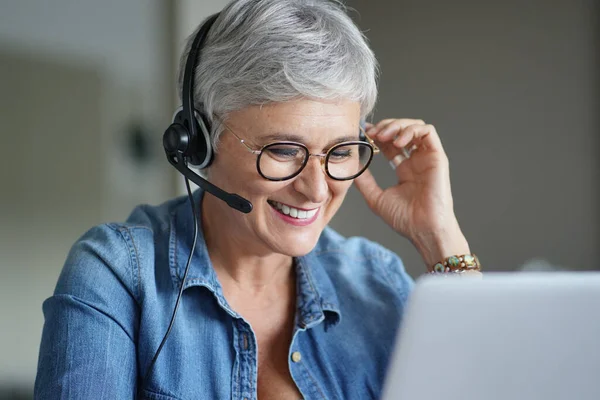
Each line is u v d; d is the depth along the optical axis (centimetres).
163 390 132
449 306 70
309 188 128
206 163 136
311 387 143
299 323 147
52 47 302
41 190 300
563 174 295
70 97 307
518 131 307
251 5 129
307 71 122
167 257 145
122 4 319
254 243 142
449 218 168
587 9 286
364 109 139
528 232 305
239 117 129
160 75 327
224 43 130
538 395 72
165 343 135
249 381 138
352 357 150
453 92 325
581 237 291
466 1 320
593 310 70
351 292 161
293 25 126
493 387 72
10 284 292
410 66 338
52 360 126
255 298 150
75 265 137
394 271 170
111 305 133
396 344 73
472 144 320
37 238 299
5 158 291
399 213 172
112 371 127
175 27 326
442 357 72
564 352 71
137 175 325
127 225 148
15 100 294
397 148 175
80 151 309
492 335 71
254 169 129
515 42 306
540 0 299
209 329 140
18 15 295
